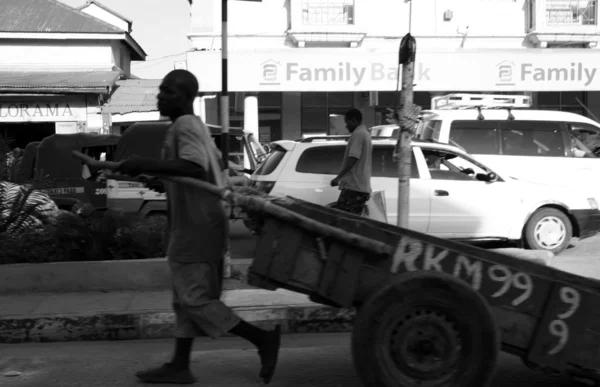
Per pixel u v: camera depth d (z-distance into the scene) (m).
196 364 5.45
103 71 25.00
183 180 4.34
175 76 4.50
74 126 23.25
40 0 26.20
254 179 10.17
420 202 9.95
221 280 4.69
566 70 17.98
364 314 4.09
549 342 4.18
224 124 8.37
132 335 6.47
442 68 17.67
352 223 4.48
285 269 4.37
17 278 7.45
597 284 4.44
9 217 8.38
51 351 6.03
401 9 21.25
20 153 12.36
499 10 21.55
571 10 21.52
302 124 21.78
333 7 21.05
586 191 11.73
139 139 11.44
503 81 17.88
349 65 17.62
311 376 5.17
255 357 5.66
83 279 7.52
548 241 10.16
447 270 4.30
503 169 11.62
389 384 4.07
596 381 4.16
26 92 22.39
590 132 12.04
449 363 4.08
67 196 11.76
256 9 20.94
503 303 4.24
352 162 8.52
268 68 17.45
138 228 8.54
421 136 12.04
